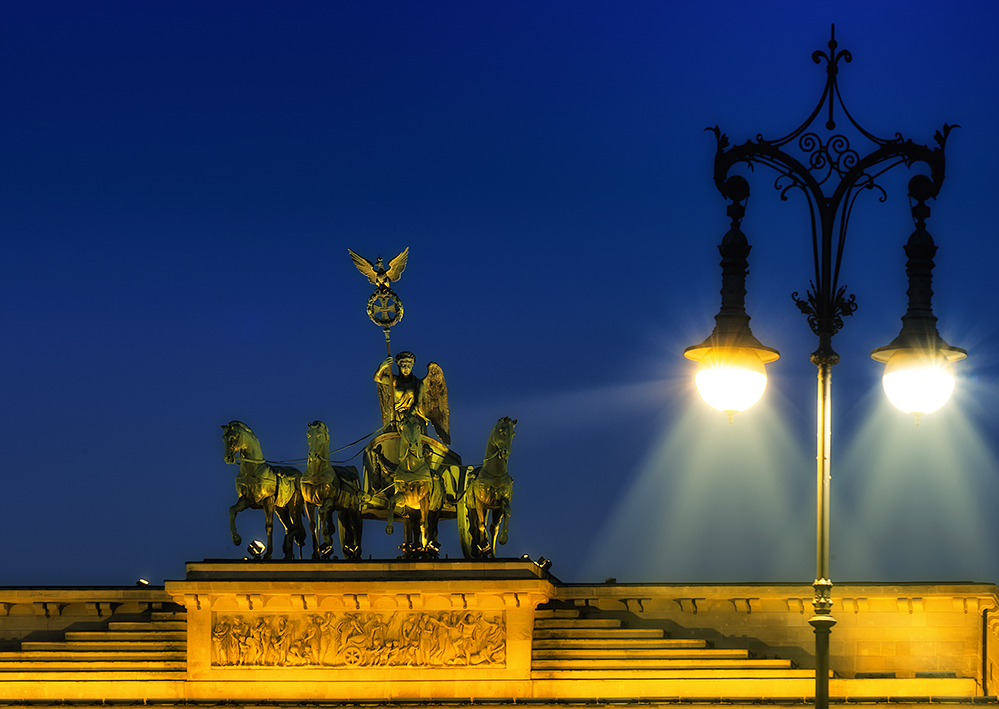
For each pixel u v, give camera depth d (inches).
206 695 3814.0
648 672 3735.2
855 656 3821.4
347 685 3791.8
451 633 3782.0
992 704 3713.1
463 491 3843.5
